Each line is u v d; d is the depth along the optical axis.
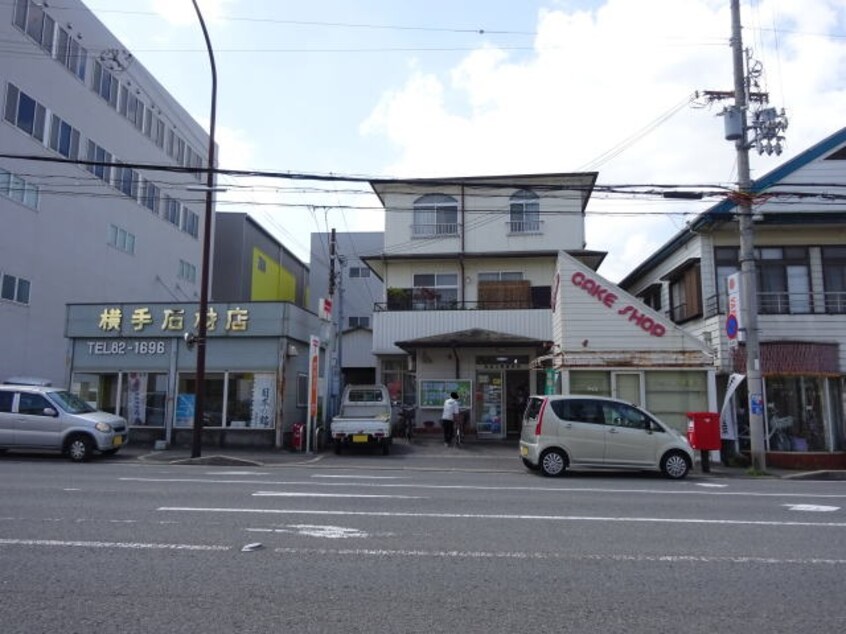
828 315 18.19
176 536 7.23
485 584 5.57
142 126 36.06
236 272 46.19
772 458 17.11
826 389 17.67
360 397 20.11
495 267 25.95
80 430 15.95
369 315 46.00
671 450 13.66
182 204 41.25
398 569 6.01
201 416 16.84
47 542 6.88
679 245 21.08
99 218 31.58
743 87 15.80
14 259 25.48
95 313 20.56
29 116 26.34
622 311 17.59
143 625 4.54
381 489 11.14
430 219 26.58
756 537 7.56
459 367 23.50
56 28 28.14
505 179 26.41
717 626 4.66
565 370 17.48
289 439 20.14
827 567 6.25
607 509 9.34
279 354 19.69
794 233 18.95
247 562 6.19
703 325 19.34
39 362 26.83
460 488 11.42
